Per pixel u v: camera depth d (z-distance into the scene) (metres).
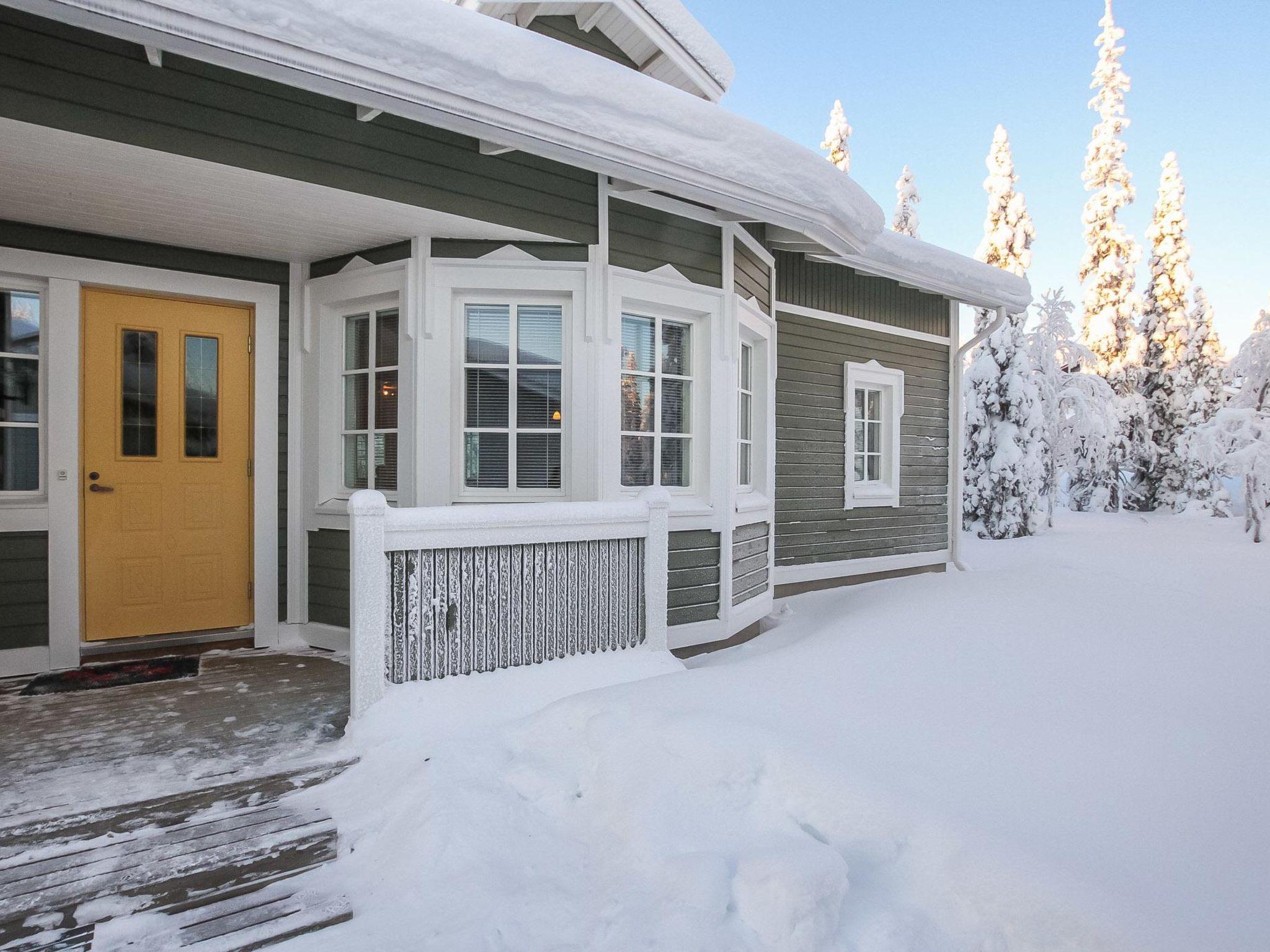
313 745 3.03
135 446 4.42
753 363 6.00
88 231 4.14
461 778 2.72
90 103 2.90
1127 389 22.09
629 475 4.74
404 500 4.32
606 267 4.43
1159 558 10.24
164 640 4.50
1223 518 19.20
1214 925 1.74
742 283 5.41
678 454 5.04
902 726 2.87
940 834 2.13
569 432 4.46
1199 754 2.64
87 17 2.27
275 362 4.77
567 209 4.31
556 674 3.62
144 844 2.36
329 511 4.63
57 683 3.85
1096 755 2.61
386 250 4.43
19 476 4.14
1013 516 15.15
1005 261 21.33
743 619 5.35
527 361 4.52
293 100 3.37
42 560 4.10
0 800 2.50
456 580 3.41
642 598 4.02
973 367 15.88
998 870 1.97
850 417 7.75
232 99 3.21
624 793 2.58
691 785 2.54
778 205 4.13
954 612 4.83
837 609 6.20
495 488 4.50
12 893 2.12
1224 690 3.47
